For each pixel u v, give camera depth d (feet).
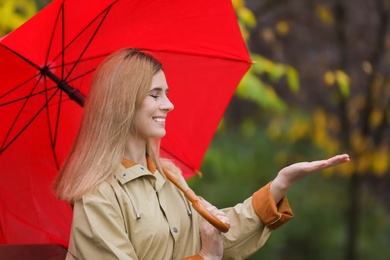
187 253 22.31
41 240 25.13
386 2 58.80
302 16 59.26
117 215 21.17
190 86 24.97
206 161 54.13
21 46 22.11
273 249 63.67
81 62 23.61
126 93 21.45
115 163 21.38
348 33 60.95
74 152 21.72
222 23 24.32
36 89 23.50
